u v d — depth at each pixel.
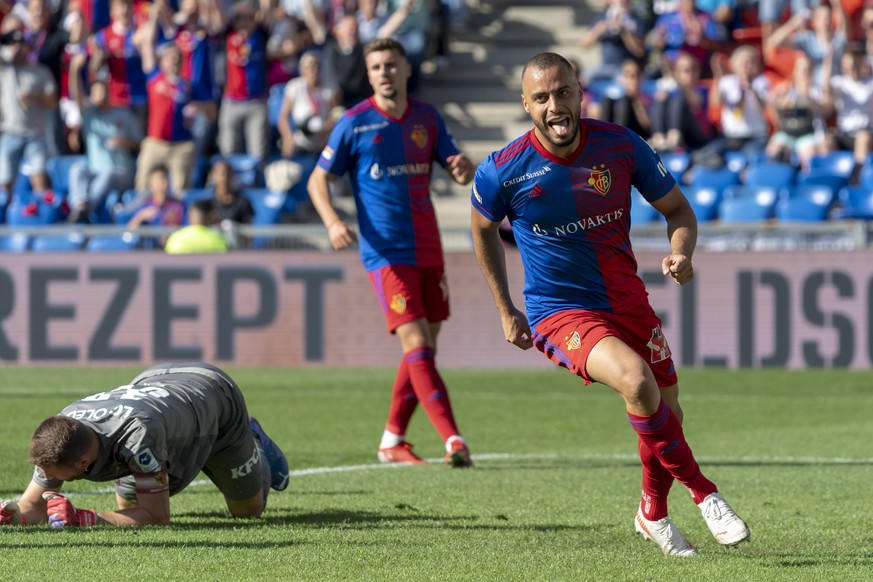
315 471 22.50
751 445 26.48
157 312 44.75
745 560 13.67
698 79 56.72
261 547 14.05
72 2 58.22
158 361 44.75
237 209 47.91
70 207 52.53
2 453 23.84
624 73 53.00
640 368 13.50
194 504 18.17
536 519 16.91
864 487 20.33
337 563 13.21
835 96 53.44
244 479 15.96
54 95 54.09
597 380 14.07
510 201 14.69
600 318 14.54
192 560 13.18
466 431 29.08
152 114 51.50
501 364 44.44
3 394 35.09
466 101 60.50
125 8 54.91
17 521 14.88
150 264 44.78
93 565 12.83
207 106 54.75
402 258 23.72
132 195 51.91
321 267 44.25
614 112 52.53
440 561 13.40
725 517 13.77
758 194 48.00
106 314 44.91
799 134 52.19
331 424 29.80
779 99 53.19
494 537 15.20
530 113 14.19
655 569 13.02
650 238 43.72
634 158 14.55
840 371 42.00
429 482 20.91
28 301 45.16
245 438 15.80
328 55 55.16
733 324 42.81
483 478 21.42
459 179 24.03
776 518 17.14
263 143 54.16
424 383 23.34
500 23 63.22
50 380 39.50
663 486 14.19
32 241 48.06
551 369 44.09
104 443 14.45
